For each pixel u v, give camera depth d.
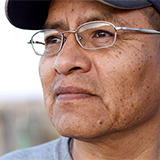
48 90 1.45
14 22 1.64
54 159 1.66
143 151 1.48
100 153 1.49
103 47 1.31
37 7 1.56
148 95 1.38
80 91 1.28
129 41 1.33
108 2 1.26
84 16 1.35
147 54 1.36
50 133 7.68
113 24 1.33
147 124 1.46
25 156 1.82
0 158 1.94
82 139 1.37
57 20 1.44
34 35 1.60
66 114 1.29
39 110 8.23
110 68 1.29
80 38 1.35
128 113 1.32
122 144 1.44
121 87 1.30
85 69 1.28
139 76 1.33
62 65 1.27
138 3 1.34
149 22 1.39
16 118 7.87
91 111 1.27
